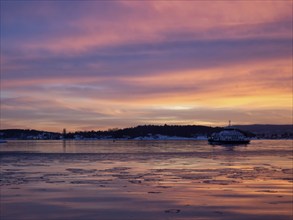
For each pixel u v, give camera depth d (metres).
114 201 19.19
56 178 28.89
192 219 15.66
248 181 26.83
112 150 97.12
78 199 19.73
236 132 159.88
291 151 88.75
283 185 24.67
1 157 62.62
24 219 15.85
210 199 19.59
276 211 16.89
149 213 16.64
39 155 69.75
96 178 28.97
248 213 16.56
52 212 16.91
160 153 77.19
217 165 42.69
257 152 82.69
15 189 23.05
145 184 25.34
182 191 22.19
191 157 61.19
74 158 58.94
